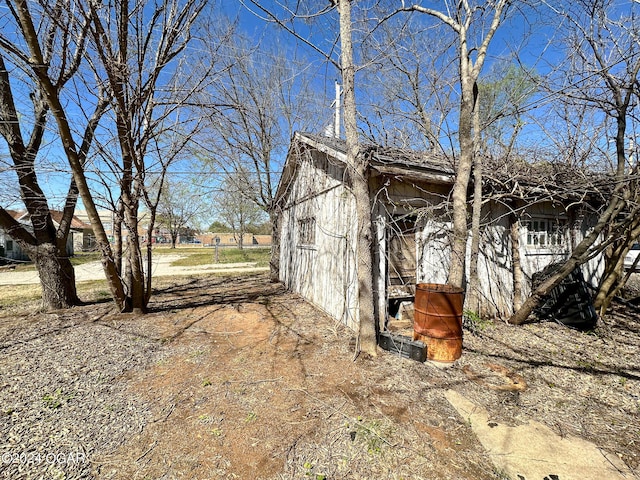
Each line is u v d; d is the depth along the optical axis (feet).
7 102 16.96
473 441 7.24
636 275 28.96
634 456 6.81
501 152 21.85
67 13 12.11
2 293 25.75
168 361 11.59
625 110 13.99
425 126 22.02
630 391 9.77
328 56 12.42
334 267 17.21
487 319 17.33
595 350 13.32
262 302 21.63
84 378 10.18
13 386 9.57
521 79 21.75
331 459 6.59
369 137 19.22
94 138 14.26
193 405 8.59
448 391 9.49
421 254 15.79
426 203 15.87
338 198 16.70
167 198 52.85
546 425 7.92
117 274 17.76
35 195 18.13
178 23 14.65
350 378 10.16
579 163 18.02
